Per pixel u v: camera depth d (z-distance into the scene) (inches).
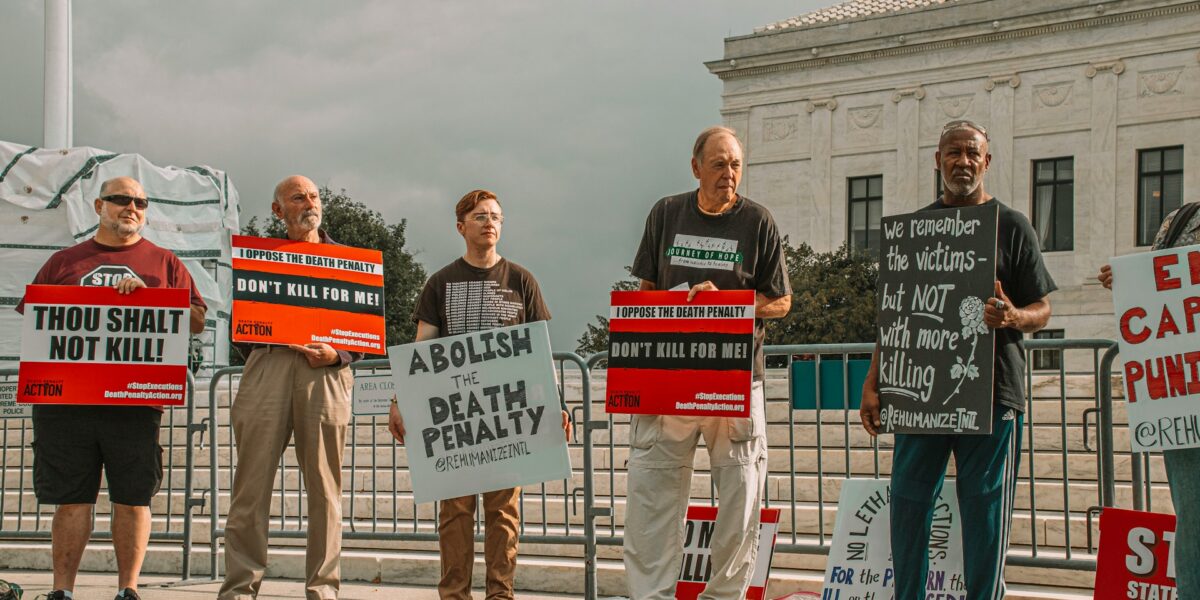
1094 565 248.1
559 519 350.6
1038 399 366.6
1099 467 250.2
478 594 299.0
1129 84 1501.0
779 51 1724.9
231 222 569.6
